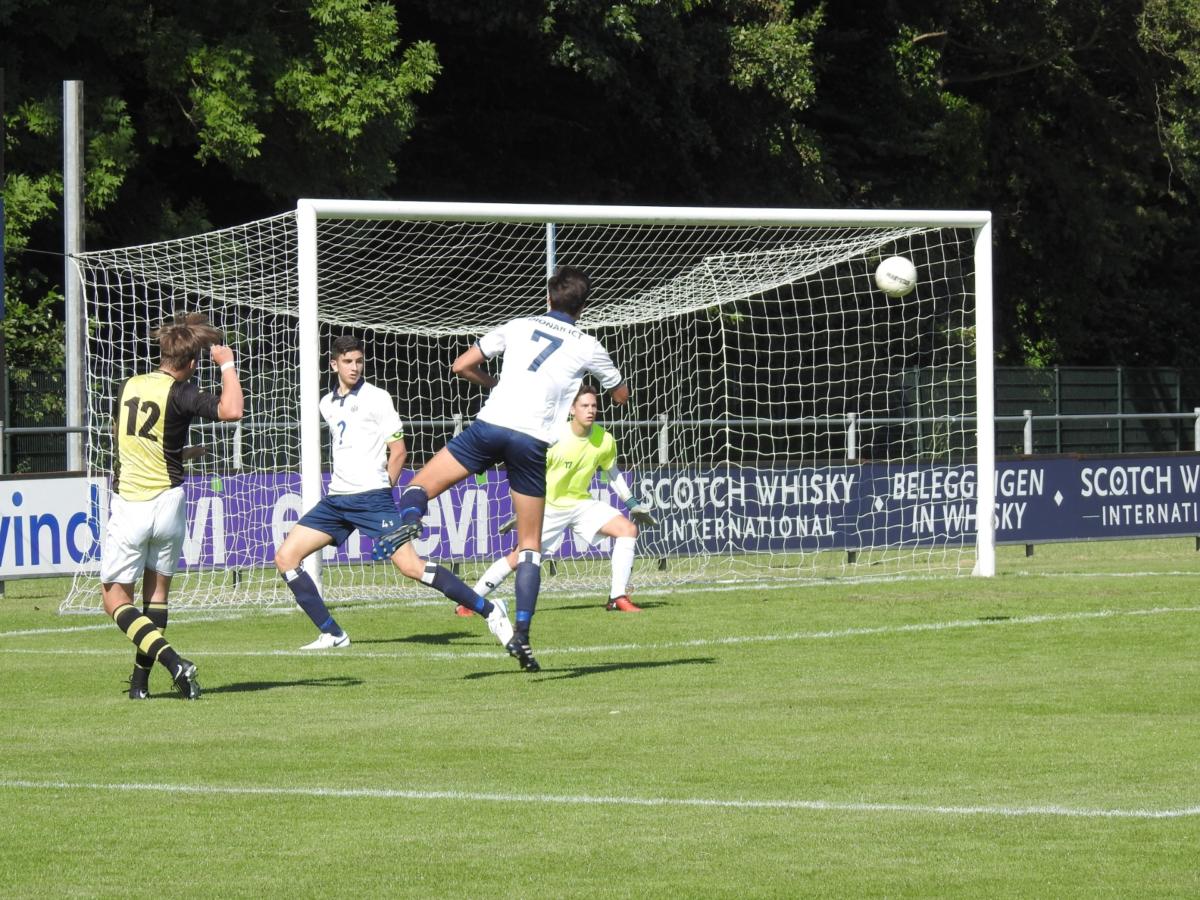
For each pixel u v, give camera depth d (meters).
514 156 96.31
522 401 26.67
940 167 110.88
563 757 21.02
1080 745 21.52
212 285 54.69
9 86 71.38
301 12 75.19
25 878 15.48
